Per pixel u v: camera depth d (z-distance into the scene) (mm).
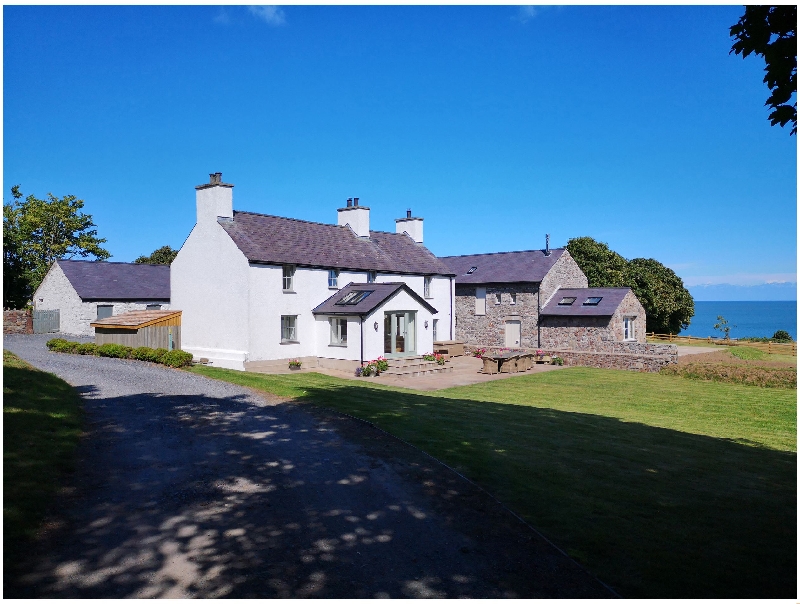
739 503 9250
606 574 6551
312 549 7055
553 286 38688
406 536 7457
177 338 26844
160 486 9039
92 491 8680
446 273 36625
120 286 39406
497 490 9117
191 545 7074
